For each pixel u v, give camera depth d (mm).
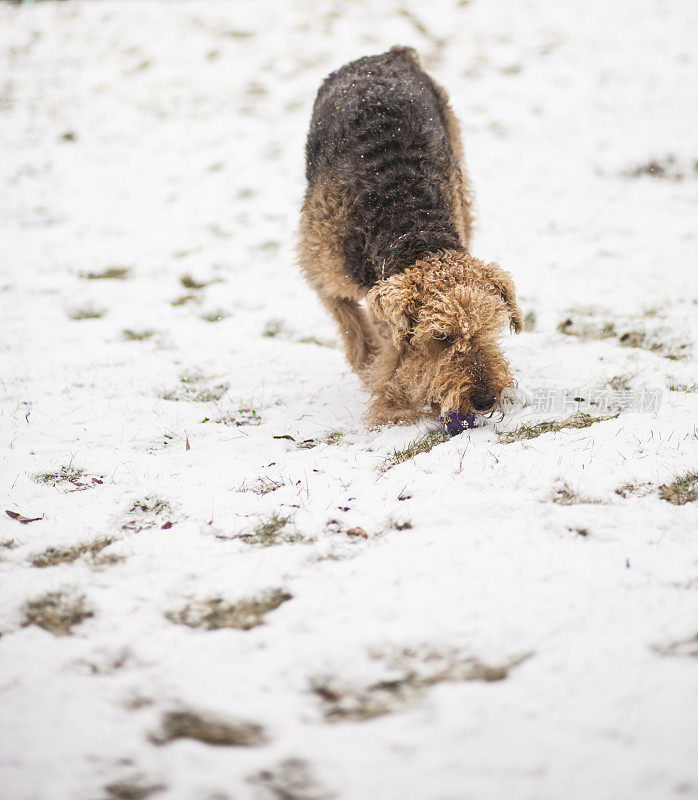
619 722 1765
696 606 2186
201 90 12719
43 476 3576
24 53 15164
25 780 1718
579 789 1591
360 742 1770
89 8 17188
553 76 11812
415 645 2131
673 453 3209
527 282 6266
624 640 2061
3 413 4352
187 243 7785
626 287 5949
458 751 1715
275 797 1632
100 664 2135
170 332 5781
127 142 11133
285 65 13180
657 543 2561
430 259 3545
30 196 9453
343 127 4223
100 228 8344
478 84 11766
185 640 2227
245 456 3760
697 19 13391
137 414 4336
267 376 4918
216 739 1818
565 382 4348
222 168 9930
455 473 3209
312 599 2400
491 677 1975
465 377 3287
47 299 6512
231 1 16609
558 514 2779
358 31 14148
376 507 3045
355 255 3943
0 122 12188
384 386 3984
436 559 2578
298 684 2006
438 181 4031
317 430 4074
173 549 2803
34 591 2527
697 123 9758
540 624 2172
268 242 7695
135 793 1672
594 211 7836
